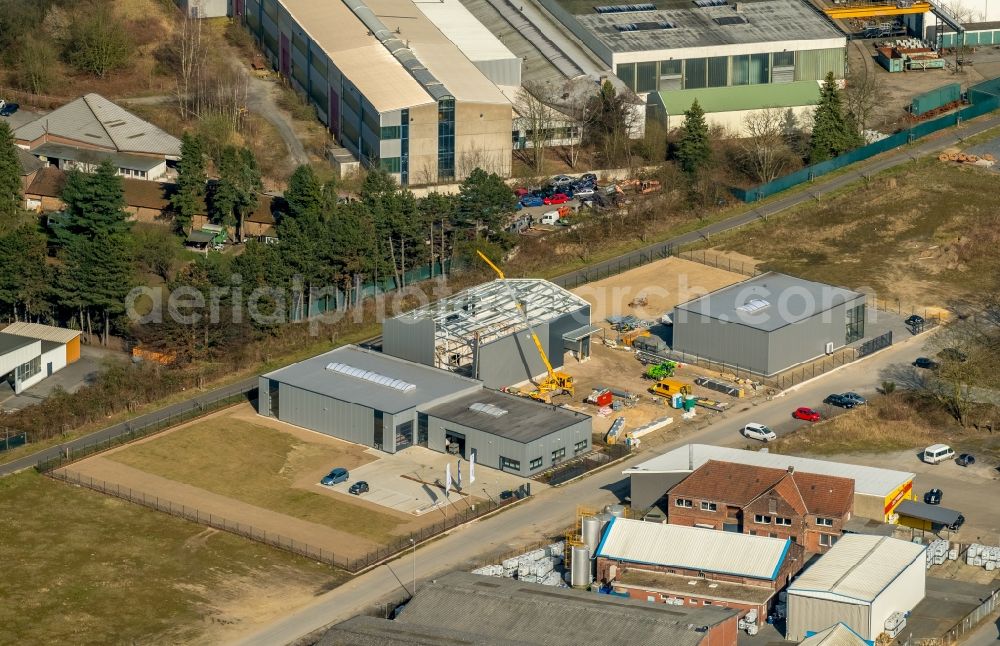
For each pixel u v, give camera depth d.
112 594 166.88
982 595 162.25
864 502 174.00
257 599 165.88
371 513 182.38
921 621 157.62
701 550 163.12
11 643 158.25
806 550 170.88
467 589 155.38
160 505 184.50
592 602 151.75
